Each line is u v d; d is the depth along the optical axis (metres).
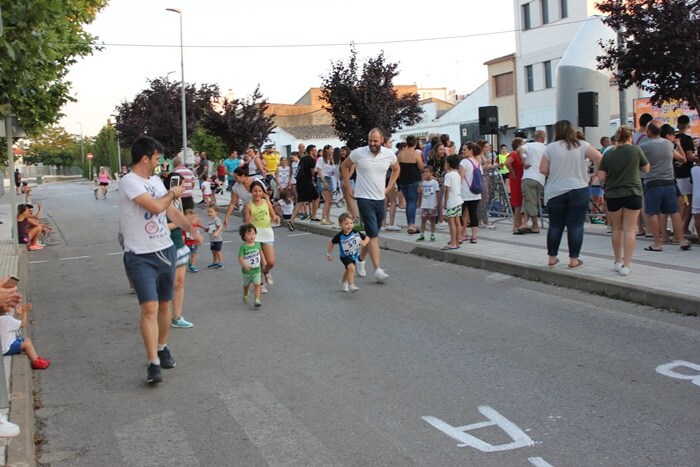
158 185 6.29
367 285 10.23
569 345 6.78
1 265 13.53
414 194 14.66
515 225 13.80
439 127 50.00
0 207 33.38
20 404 5.66
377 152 9.96
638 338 6.87
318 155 22.34
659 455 4.38
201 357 7.12
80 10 17.61
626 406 5.20
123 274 12.66
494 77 45.25
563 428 4.87
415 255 12.76
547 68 41.09
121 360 7.23
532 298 8.83
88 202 35.31
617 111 33.69
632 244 9.01
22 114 17.12
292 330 7.95
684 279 8.59
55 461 4.86
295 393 5.90
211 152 46.16
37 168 89.69
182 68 33.16
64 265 14.21
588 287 8.92
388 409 5.41
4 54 9.05
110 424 5.49
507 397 5.52
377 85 23.94
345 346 7.18
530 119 42.41
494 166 15.31
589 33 18.58
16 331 7.09
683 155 11.28
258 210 9.94
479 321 7.86
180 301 8.34
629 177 8.88
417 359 6.61
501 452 4.55
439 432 4.93
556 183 9.57
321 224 17.61
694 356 6.25
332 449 4.75
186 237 11.77
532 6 41.53
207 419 5.46
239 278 11.51
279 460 4.64
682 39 14.80
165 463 4.71
